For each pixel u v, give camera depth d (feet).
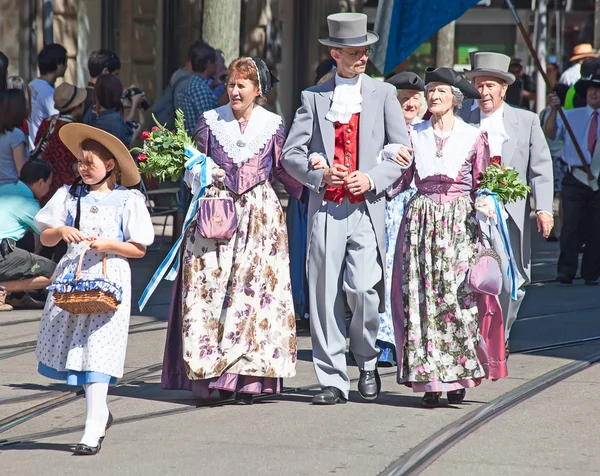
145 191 81.56
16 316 62.69
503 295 48.47
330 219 43.29
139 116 123.34
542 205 51.62
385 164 42.73
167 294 71.61
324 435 38.24
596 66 93.25
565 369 49.55
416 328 42.37
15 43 102.53
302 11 147.64
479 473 33.63
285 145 44.06
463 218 42.68
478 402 43.62
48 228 37.93
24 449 36.83
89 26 123.54
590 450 36.32
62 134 37.99
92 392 36.40
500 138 51.47
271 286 43.57
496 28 175.83
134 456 35.65
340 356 43.70
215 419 40.86
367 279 42.93
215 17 88.43
